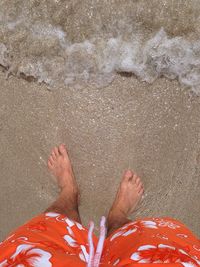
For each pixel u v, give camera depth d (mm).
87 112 1049
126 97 1040
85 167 1071
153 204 1079
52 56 1055
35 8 1058
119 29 1054
